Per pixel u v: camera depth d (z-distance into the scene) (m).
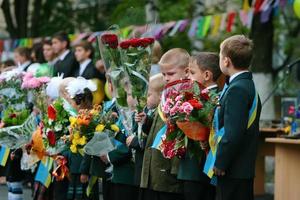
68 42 14.57
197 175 7.86
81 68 13.66
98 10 25.81
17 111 10.78
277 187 11.52
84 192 9.89
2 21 29.94
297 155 11.36
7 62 15.35
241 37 7.62
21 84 10.72
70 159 9.84
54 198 10.15
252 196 7.59
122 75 8.52
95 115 8.84
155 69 9.80
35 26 25.67
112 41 8.50
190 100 7.55
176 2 21.98
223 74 8.17
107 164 9.21
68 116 9.15
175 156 7.95
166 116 7.77
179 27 16.36
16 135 10.09
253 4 14.52
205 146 7.67
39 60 14.84
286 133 12.35
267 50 17.30
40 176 10.32
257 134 7.50
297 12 13.11
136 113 8.46
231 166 7.40
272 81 17.22
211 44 21.05
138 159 8.70
